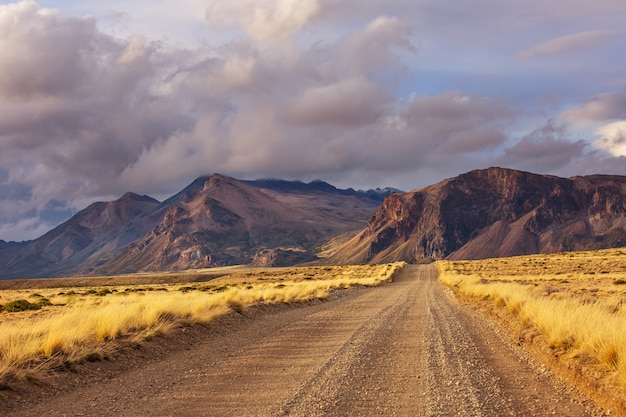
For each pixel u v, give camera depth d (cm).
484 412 782
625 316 1321
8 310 3206
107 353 1169
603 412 789
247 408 808
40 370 984
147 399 868
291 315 2275
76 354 1118
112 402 850
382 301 3150
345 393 892
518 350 1323
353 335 1619
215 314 1906
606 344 980
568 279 5431
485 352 1306
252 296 2902
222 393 907
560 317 1263
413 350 1334
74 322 1383
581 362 1026
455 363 1162
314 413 772
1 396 843
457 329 1748
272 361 1204
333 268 15112
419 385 953
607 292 3250
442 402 836
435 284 5862
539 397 875
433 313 2322
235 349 1371
